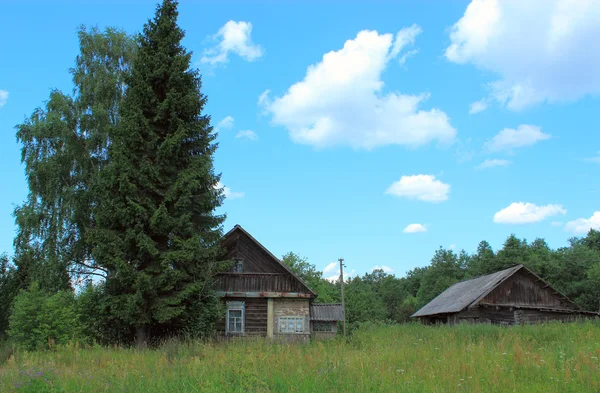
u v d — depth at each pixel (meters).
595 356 12.24
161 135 24.52
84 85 31.28
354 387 9.00
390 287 107.75
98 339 23.12
